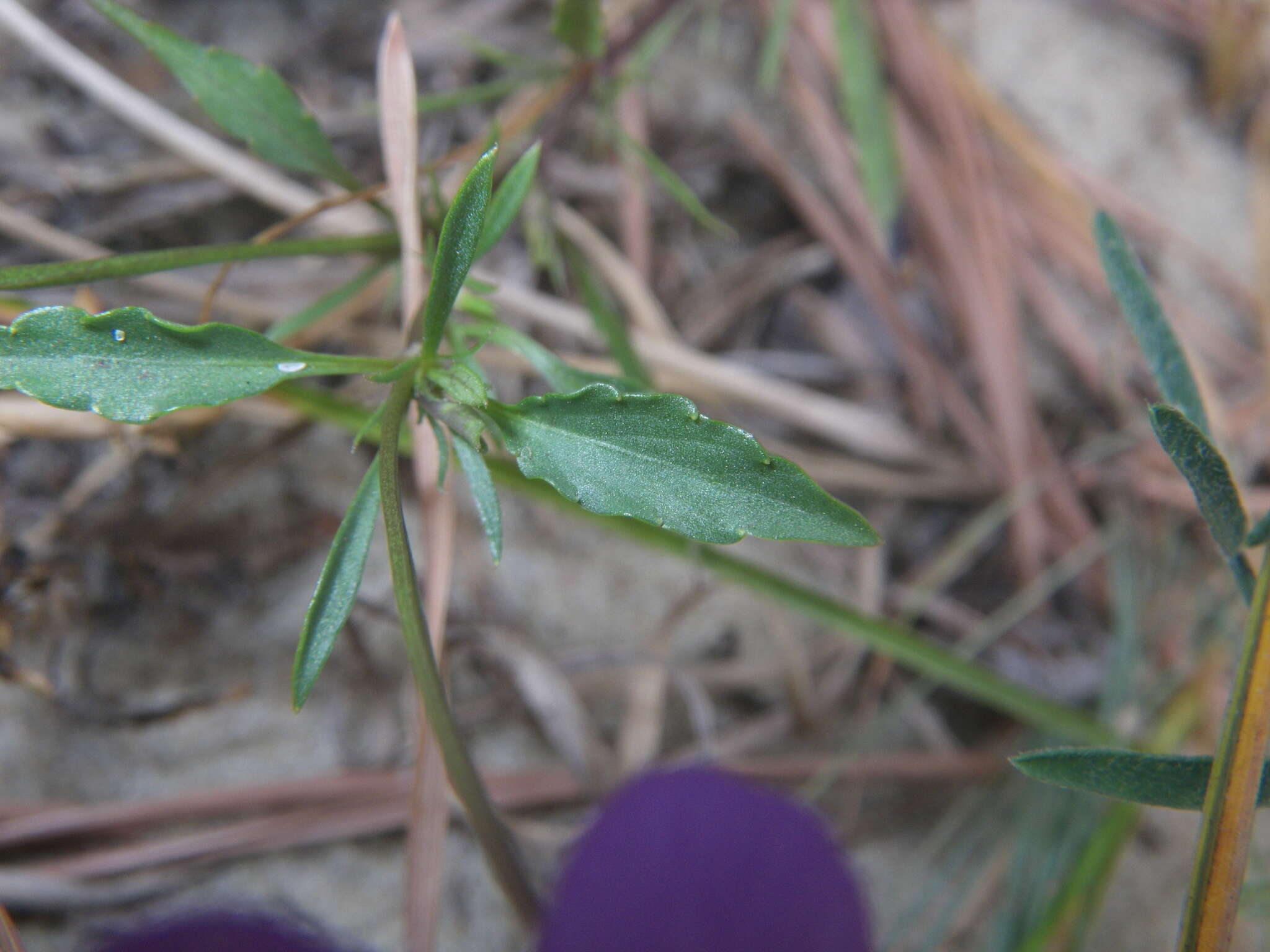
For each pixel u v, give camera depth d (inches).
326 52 7.6
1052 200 8.3
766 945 3.8
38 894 5.5
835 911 3.9
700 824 3.8
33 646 5.9
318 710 6.3
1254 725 3.7
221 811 5.9
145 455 6.0
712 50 8.3
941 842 6.5
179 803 5.8
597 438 3.5
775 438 7.8
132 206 6.9
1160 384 4.1
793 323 8.1
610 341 5.9
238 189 7.0
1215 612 7.4
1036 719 6.3
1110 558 7.6
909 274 7.5
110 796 5.9
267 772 6.1
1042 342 8.2
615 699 6.8
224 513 6.4
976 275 7.9
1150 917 6.7
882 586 7.6
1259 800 3.7
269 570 6.5
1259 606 3.7
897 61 8.1
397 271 5.3
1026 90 8.8
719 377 7.3
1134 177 8.7
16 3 6.3
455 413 3.7
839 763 6.6
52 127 6.9
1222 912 3.6
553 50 7.9
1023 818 6.5
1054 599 7.7
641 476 3.5
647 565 7.2
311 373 3.7
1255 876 6.5
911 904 6.6
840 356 8.0
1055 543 7.7
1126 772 3.6
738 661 7.1
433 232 4.9
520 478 5.4
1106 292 8.2
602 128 7.4
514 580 6.9
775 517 3.4
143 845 5.8
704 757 6.1
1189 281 8.5
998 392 7.8
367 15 7.7
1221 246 8.6
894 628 5.9
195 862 5.8
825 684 7.2
